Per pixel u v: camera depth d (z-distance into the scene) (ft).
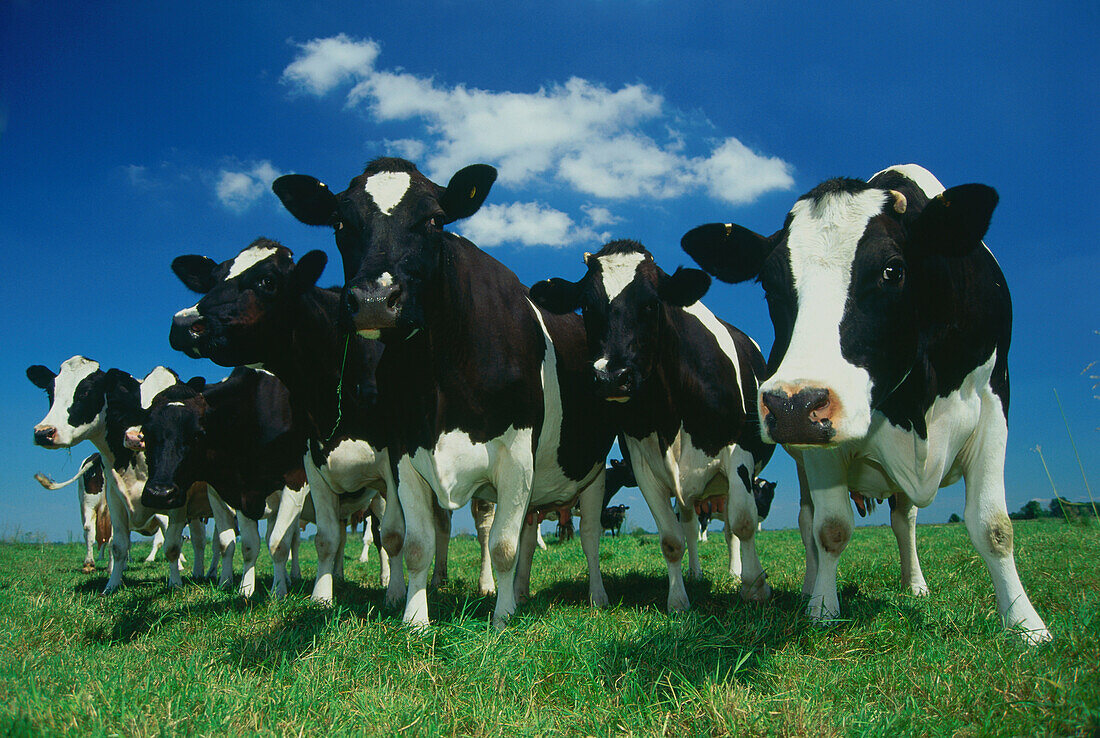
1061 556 25.67
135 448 31.17
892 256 14.64
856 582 24.58
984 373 16.24
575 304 23.56
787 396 13.33
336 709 11.93
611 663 13.57
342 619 18.98
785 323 15.64
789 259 15.47
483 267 21.01
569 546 58.95
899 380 15.19
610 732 11.15
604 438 25.99
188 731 10.81
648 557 43.50
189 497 36.55
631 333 21.84
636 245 23.29
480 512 31.35
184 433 30.63
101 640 19.67
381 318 16.78
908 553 23.24
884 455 17.16
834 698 12.11
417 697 12.75
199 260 27.84
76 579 40.04
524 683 13.03
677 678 12.89
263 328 24.56
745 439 22.98
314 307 25.00
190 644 17.67
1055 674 11.28
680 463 23.22
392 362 20.35
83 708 11.51
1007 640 13.98
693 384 22.90
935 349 16.01
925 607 16.60
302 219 20.39
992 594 18.37
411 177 18.86
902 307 14.83
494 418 19.69
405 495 20.13
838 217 15.21
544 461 23.04
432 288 18.54
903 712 10.94
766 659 13.92
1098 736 9.61
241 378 32.09
